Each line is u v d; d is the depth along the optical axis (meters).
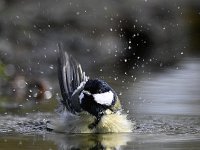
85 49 16.91
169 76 14.49
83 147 6.98
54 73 14.80
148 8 18.84
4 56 14.98
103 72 15.27
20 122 9.09
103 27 17.62
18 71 14.47
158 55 17.75
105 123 8.23
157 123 9.03
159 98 11.49
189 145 6.99
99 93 8.21
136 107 10.48
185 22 20.16
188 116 9.68
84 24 17.33
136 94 11.94
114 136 7.92
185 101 11.18
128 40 18.12
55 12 16.95
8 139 7.61
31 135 7.99
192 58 17.48
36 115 9.74
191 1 20.42
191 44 19.22
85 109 8.25
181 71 15.30
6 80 13.31
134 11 18.48
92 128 8.26
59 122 8.47
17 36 15.91
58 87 13.03
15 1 16.70
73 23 17.17
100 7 17.91
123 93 12.05
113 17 17.98
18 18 16.30
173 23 19.45
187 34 19.97
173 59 17.20
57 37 16.58
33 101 11.41
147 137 7.75
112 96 8.32
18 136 7.88
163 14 19.19
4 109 10.41
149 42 18.53
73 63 9.47
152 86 13.00
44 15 16.77
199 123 9.03
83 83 8.74
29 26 16.36
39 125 8.85
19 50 15.55
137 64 16.53
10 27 16.02
